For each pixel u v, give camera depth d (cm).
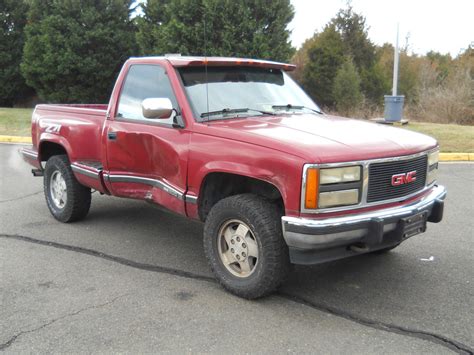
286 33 1596
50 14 2000
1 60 2209
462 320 380
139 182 507
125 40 1975
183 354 336
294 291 432
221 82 492
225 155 407
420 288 438
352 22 3534
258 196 409
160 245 552
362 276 463
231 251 421
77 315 388
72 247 543
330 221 361
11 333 362
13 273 471
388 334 360
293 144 374
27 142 1421
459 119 1847
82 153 573
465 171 973
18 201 744
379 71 3180
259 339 353
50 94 2047
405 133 451
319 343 348
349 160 368
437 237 569
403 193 407
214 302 410
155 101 436
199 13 1561
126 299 416
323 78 2897
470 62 2180
